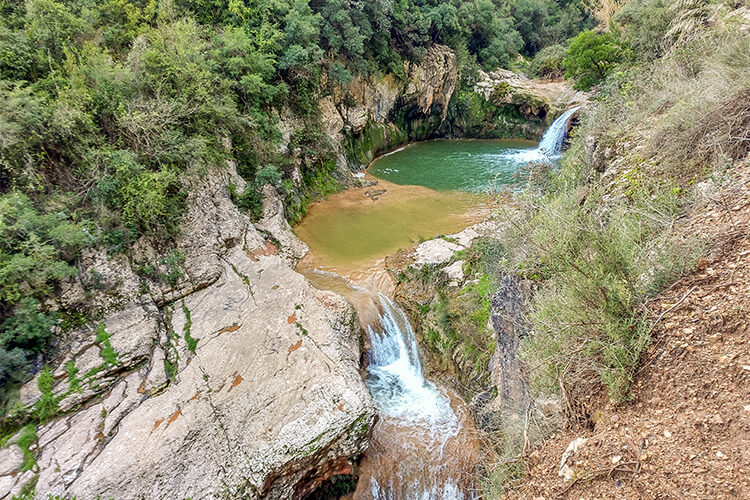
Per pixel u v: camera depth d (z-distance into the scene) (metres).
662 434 3.33
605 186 7.05
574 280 4.54
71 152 8.97
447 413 8.90
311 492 7.11
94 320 7.94
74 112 8.86
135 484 6.00
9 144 7.96
